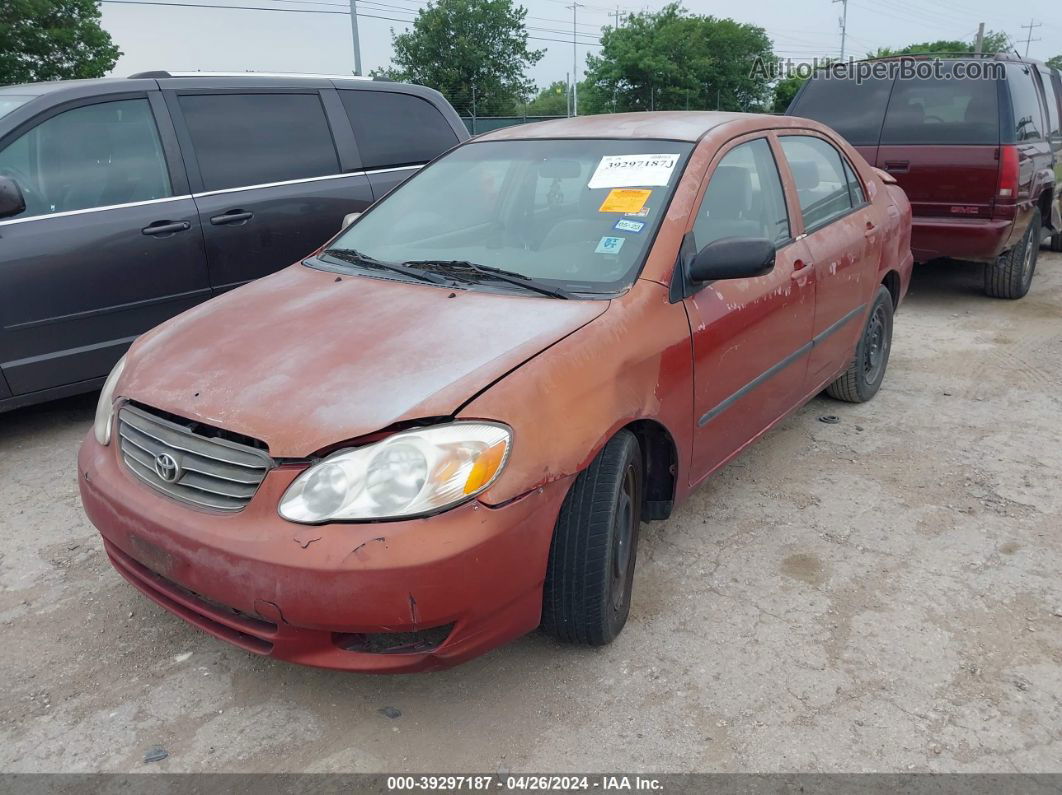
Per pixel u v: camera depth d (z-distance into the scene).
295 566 2.13
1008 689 2.60
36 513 3.77
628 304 2.78
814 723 2.46
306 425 2.26
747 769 2.30
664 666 2.71
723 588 3.13
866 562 3.31
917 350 6.08
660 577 3.21
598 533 2.52
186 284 4.90
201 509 2.33
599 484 2.54
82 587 3.19
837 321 4.17
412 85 6.28
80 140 4.59
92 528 3.64
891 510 3.72
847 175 4.54
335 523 2.15
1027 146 6.74
